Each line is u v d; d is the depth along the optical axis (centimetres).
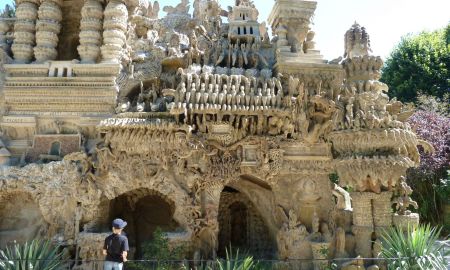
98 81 1030
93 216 972
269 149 1013
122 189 979
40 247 898
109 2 1089
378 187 925
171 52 1096
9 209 1033
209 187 994
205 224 966
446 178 1734
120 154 978
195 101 959
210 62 1087
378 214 924
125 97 1062
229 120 986
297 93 999
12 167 985
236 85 987
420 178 1759
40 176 984
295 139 1034
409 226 847
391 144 895
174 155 987
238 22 1130
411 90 2362
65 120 1033
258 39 1127
